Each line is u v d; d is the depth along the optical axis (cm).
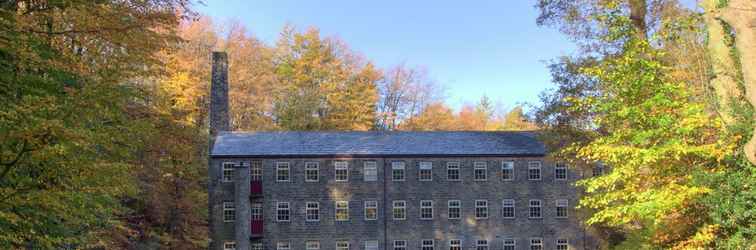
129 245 2827
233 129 5397
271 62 5903
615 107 1549
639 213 1474
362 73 5981
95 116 1462
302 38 5919
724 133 1405
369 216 3991
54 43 1425
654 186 1539
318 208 3962
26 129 1040
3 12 1295
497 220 4066
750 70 1216
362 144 4088
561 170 4134
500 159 4103
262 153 3906
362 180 4006
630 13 1983
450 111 6906
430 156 4025
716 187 1412
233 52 5197
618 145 1577
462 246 4025
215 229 3853
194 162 3475
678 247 1573
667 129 1417
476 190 4069
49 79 1384
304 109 5488
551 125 3033
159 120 2247
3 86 1350
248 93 5300
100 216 1995
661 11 2120
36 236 1375
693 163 1492
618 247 2441
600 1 2175
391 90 6738
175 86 3822
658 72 1598
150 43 1530
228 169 3912
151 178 2764
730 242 1403
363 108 5828
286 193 3947
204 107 4800
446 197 4047
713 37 1512
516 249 4059
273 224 3919
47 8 1406
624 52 1741
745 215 1368
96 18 1391
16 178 1241
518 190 4094
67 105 1313
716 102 1493
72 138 1148
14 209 1293
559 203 4109
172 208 3209
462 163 4078
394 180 4025
